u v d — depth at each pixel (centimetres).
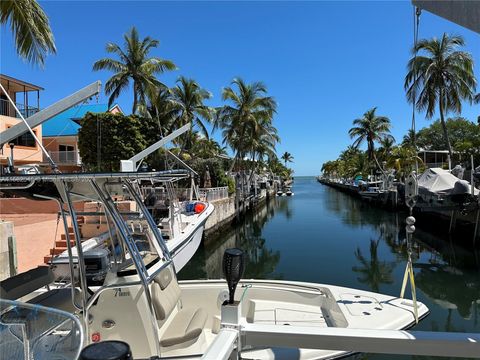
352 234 2269
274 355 296
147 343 316
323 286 485
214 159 3138
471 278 1277
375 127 5038
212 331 394
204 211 1155
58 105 294
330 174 12256
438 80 2830
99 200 355
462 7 199
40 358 253
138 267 318
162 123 2773
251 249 1894
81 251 326
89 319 323
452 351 218
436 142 5912
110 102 2416
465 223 1991
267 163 7550
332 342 223
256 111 3212
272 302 476
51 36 1038
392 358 436
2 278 740
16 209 1334
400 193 2873
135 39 2394
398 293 1116
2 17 949
